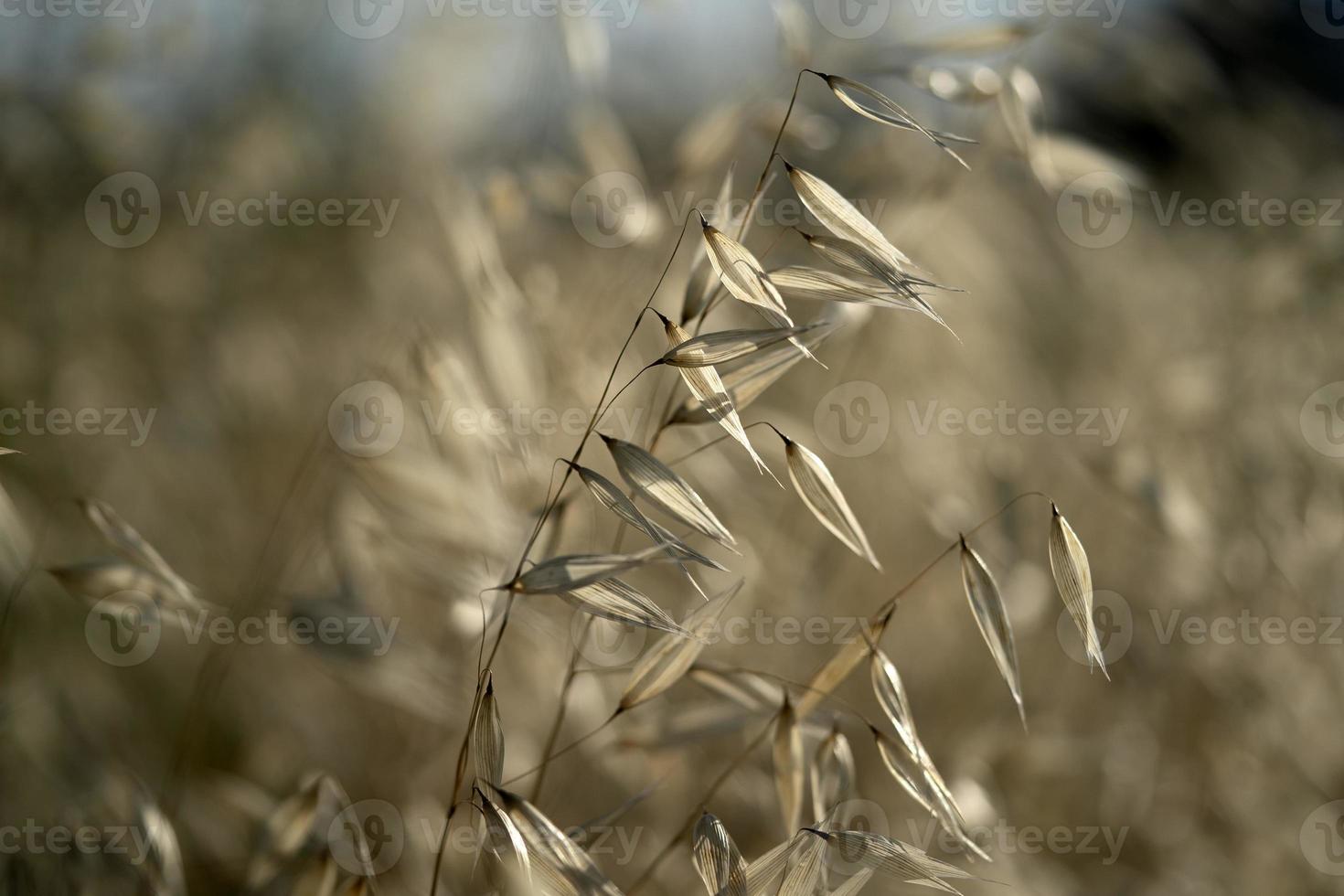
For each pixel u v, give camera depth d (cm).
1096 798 88
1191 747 92
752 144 77
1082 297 123
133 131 107
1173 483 83
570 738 77
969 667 94
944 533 89
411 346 74
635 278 78
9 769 74
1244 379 106
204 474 92
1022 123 73
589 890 67
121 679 80
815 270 68
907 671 92
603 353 77
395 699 75
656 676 69
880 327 99
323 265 115
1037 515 101
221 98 116
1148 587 101
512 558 72
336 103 125
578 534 74
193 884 75
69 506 82
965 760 81
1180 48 102
